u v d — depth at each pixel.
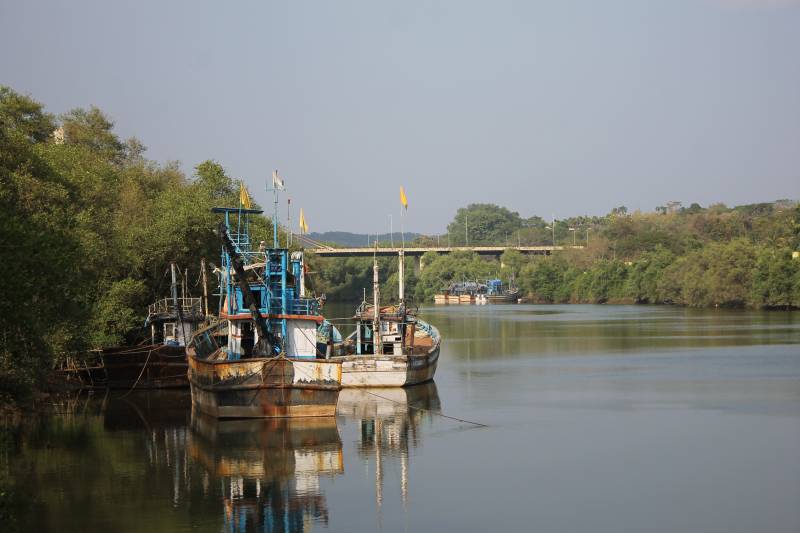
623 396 107.62
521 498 64.31
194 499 64.50
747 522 58.97
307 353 92.69
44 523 59.34
